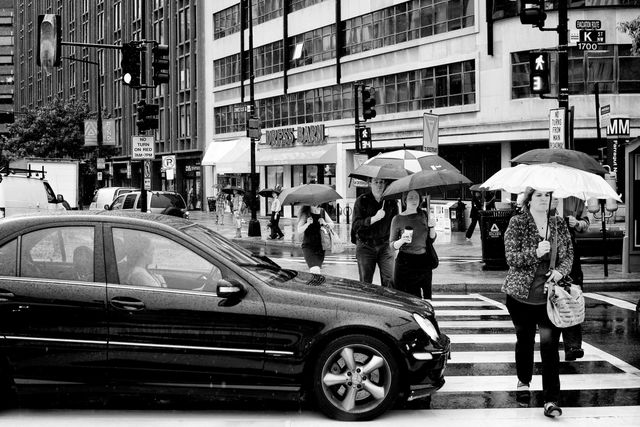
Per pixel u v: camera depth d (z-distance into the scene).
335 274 17.41
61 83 88.75
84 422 6.04
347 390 6.11
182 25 62.03
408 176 8.82
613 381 7.59
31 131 61.03
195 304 6.01
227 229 35.94
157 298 6.03
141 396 6.39
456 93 36.72
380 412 6.08
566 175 6.41
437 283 15.12
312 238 10.38
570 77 33.06
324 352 6.03
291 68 49.16
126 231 6.30
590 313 11.98
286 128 48.94
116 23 72.25
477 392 7.14
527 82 33.69
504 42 34.16
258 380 6.00
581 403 6.79
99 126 42.03
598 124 27.19
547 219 6.44
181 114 62.91
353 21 43.56
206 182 59.44
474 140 35.72
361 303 6.15
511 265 6.50
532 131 33.41
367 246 9.91
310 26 47.16
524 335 6.90
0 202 23.16
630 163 16.20
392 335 6.03
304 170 48.78
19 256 6.20
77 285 6.08
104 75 74.94
